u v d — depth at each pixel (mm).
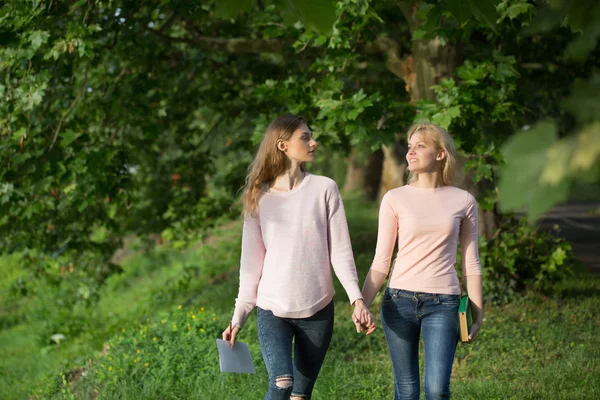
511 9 6852
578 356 6641
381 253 4285
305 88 8758
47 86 8211
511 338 7430
